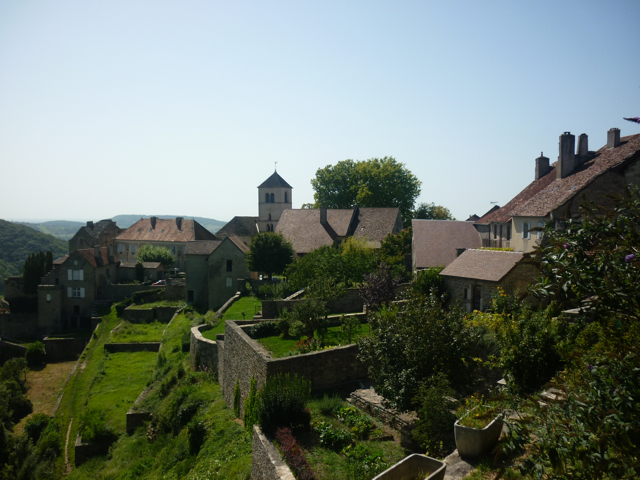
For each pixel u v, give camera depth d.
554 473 5.60
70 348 50.72
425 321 13.41
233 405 19.97
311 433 13.36
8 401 35.28
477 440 8.84
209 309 49.75
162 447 20.75
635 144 25.17
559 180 28.59
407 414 13.92
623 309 6.05
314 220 60.97
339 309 28.62
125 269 66.88
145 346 42.38
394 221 58.22
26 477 24.55
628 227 6.29
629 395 5.02
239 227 84.62
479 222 39.09
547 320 12.19
